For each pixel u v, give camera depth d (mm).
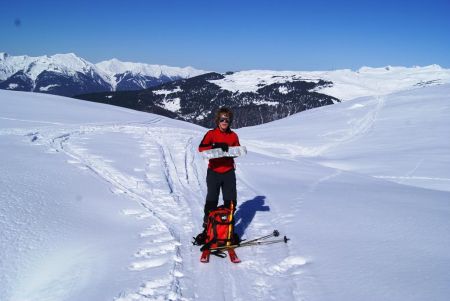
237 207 7801
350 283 4230
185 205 7758
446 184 13914
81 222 5973
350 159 19703
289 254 5164
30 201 6469
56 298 3967
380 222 6523
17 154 10578
